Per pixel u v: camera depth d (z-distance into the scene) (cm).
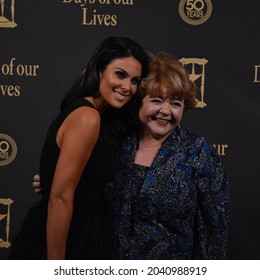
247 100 254
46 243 153
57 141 150
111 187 169
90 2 254
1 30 255
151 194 163
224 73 253
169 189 163
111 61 154
